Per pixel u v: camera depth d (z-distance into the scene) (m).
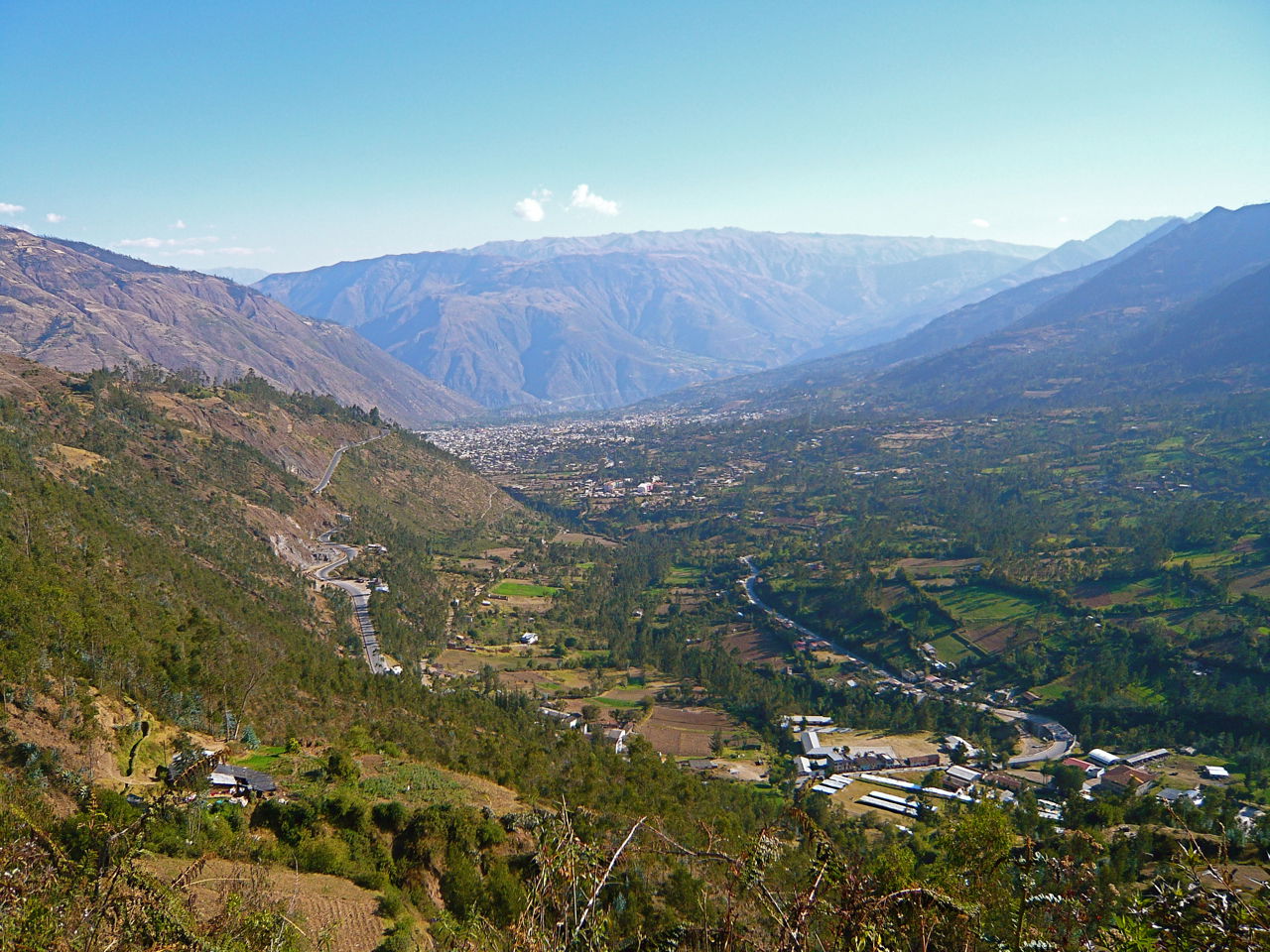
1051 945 6.03
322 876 22.47
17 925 6.98
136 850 8.29
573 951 5.92
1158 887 5.88
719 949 6.21
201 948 8.21
